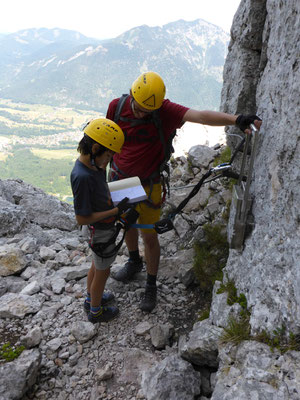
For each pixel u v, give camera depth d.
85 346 2.97
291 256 2.15
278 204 2.36
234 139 4.12
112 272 3.95
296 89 2.11
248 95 3.67
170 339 3.13
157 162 3.04
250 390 1.92
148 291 3.43
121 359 2.84
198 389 2.47
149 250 3.26
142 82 2.56
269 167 2.55
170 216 2.87
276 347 2.14
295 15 2.22
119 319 3.30
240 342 2.35
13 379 2.40
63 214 5.36
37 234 4.82
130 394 2.55
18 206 5.07
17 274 3.94
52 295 3.54
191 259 4.04
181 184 5.51
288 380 1.91
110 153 2.41
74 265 4.17
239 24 3.64
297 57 2.14
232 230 2.88
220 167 2.84
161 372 2.52
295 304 2.05
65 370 2.74
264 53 3.24
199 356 2.63
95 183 2.45
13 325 3.10
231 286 2.98
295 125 2.10
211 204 4.61
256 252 2.65
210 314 2.95
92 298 3.04
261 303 2.40
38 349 2.88
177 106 2.78
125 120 2.85
